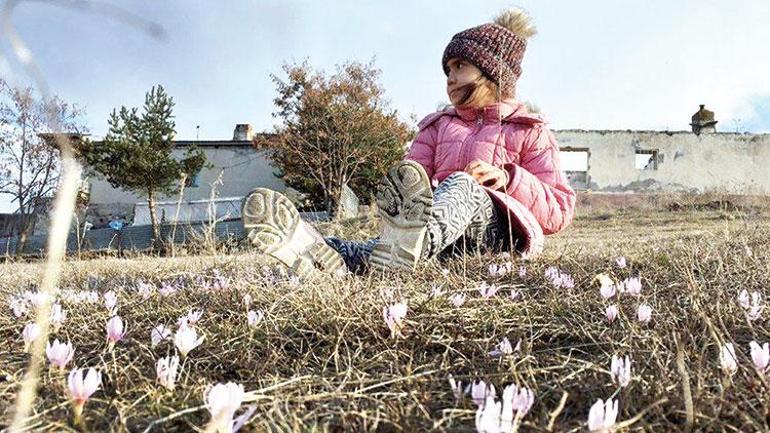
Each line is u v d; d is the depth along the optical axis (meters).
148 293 1.84
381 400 0.79
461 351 1.11
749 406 0.74
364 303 1.37
